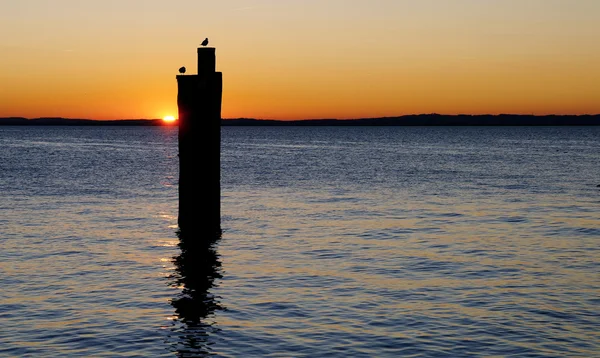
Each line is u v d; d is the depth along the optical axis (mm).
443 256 27109
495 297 20922
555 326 18109
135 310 19750
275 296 21203
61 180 61344
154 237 31547
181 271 24703
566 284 22516
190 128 29922
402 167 81625
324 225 35219
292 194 50062
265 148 144375
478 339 17172
